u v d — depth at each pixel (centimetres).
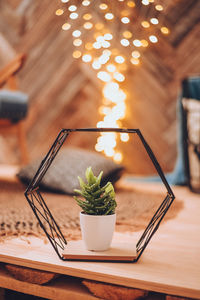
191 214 138
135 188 205
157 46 296
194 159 186
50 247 94
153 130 302
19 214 132
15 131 254
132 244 92
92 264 81
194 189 189
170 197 82
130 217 131
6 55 352
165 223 124
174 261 85
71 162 189
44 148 340
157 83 299
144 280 73
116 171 190
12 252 89
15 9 347
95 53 315
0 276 87
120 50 306
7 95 224
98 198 86
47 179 185
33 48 343
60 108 334
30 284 83
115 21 304
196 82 199
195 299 69
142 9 292
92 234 84
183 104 189
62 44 330
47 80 338
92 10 312
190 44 288
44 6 334
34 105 344
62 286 82
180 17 288
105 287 76
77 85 327
